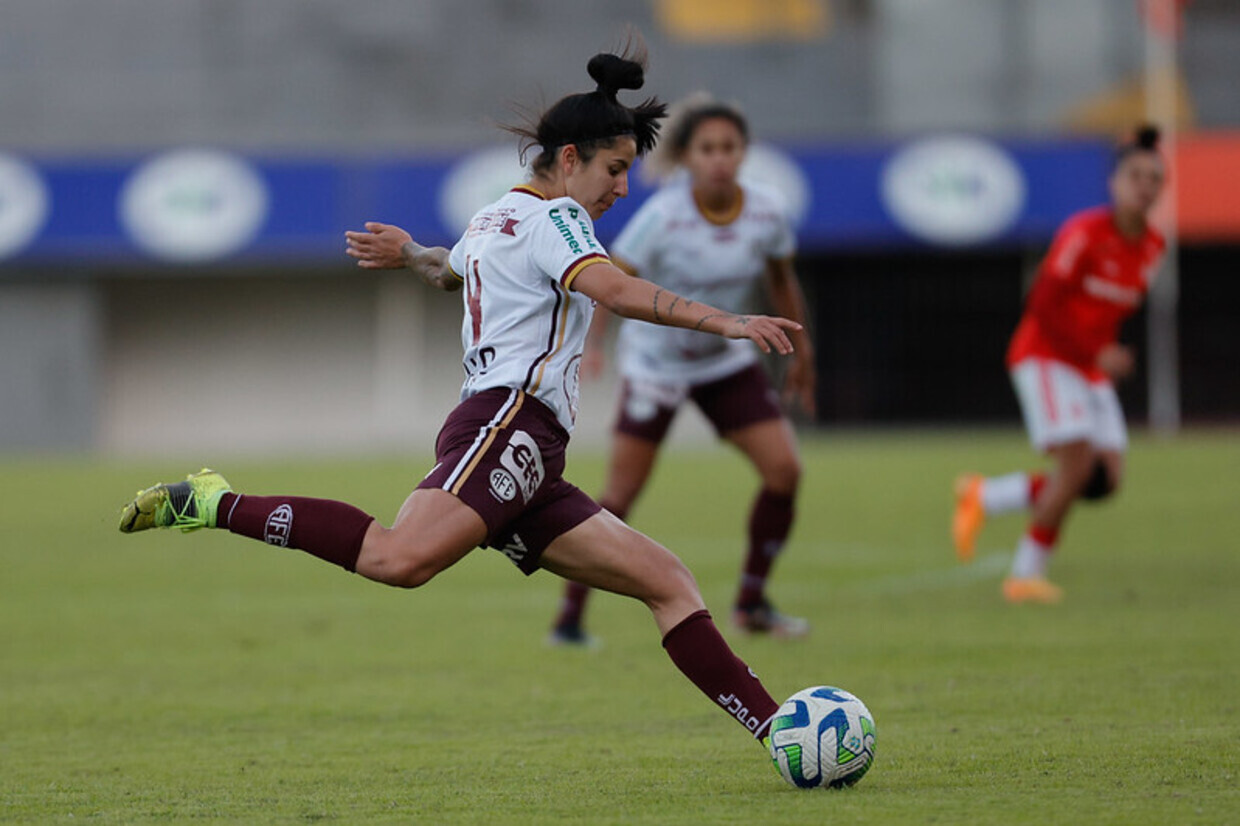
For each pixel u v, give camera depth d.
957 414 95.31
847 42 93.38
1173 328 90.44
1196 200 87.31
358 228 89.50
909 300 95.00
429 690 23.75
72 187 89.81
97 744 19.73
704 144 27.36
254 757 18.73
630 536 16.39
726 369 28.39
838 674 24.08
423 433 95.75
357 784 16.92
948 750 17.88
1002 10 92.19
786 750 15.76
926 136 91.06
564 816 14.84
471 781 16.92
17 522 53.00
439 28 94.88
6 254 89.62
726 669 16.27
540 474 16.00
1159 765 16.69
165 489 15.91
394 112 94.75
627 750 18.70
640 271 28.20
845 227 88.12
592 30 94.62
